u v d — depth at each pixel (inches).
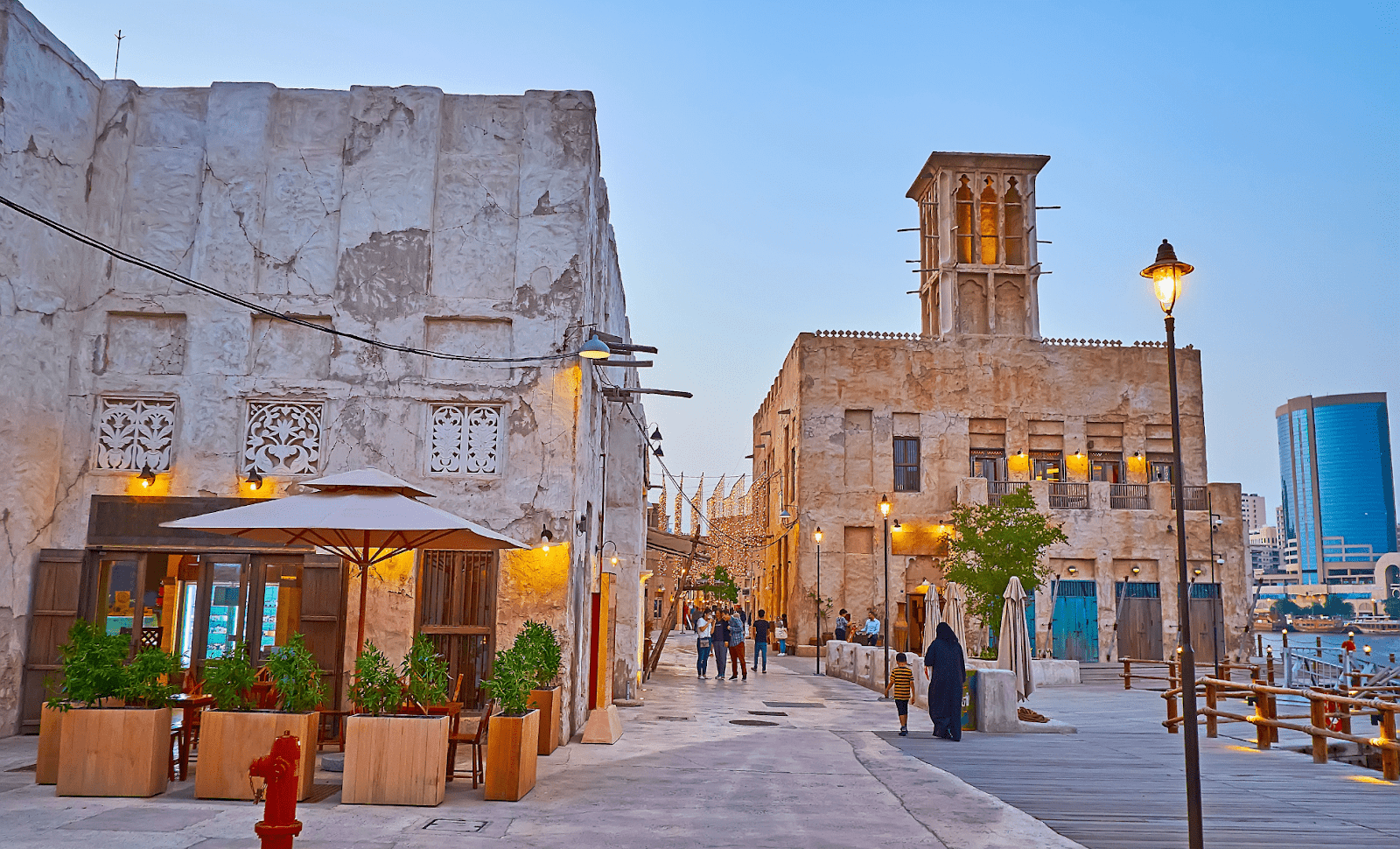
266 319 550.9
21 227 499.2
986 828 338.6
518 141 569.3
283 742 224.1
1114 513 1572.3
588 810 351.6
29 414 506.9
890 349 1649.9
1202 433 1652.3
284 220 557.0
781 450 1856.5
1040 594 1518.2
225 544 528.4
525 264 554.9
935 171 1766.7
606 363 583.5
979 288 1742.1
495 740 368.2
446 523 386.9
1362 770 490.6
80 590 520.4
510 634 523.5
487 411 547.2
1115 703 951.0
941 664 603.5
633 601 826.8
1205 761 519.8
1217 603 1574.8
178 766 422.9
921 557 1603.1
